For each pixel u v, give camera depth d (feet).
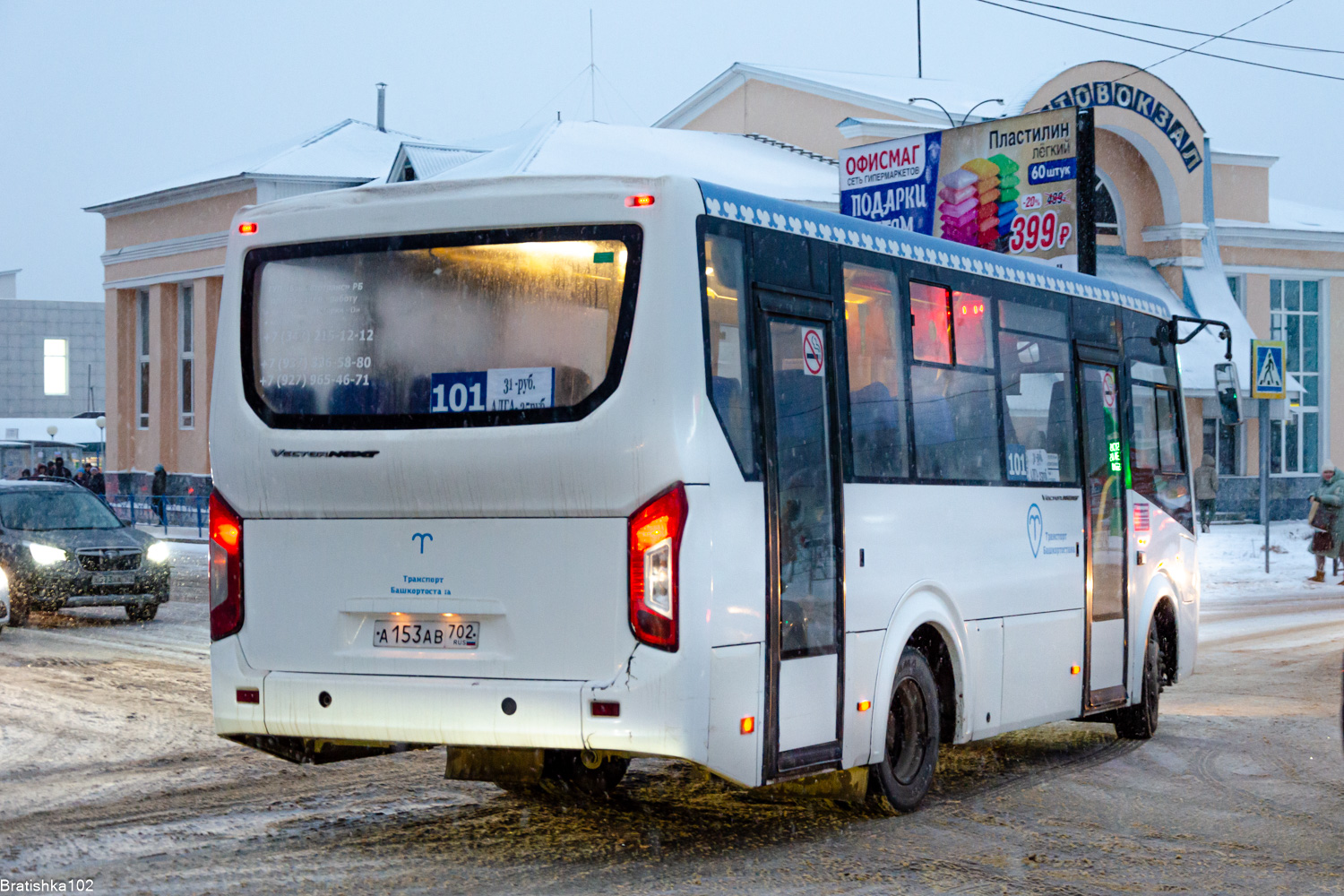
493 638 21.47
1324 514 84.48
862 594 24.63
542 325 21.47
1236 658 51.90
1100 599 33.65
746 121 136.15
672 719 20.44
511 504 21.29
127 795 26.18
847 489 24.36
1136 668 35.24
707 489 20.92
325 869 21.08
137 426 155.74
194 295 144.36
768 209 23.20
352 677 22.12
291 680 22.44
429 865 21.44
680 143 121.80
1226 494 128.16
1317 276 132.98
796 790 26.09
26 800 25.64
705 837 23.71
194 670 43.16
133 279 151.94
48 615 61.62
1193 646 39.37
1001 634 29.27
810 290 23.94
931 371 27.40
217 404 23.48
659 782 28.02
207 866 21.21
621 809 25.52
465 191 22.16
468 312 21.97
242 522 23.18
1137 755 33.32
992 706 28.91
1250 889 21.36
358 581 22.26
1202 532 114.32
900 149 76.54
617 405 20.77
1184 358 116.06
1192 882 21.70
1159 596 36.81
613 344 20.98
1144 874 22.09
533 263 21.65
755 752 21.74
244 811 24.94
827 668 23.61
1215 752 33.81
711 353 21.34
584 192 21.48
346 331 22.70
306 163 140.56
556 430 20.98
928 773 26.76
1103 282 35.47
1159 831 25.20
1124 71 118.42
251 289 23.47
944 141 74.69
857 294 25.27
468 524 21.61
